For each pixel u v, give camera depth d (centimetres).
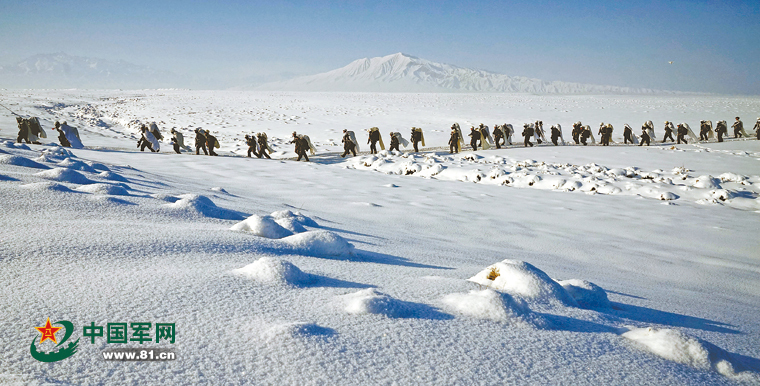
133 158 1440
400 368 156
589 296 288
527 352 179
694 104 6856
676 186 1384
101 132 3281
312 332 171
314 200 905
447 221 783
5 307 174
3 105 4722
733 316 336
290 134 3434
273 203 762
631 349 197
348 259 333
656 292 405
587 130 2745
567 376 164
